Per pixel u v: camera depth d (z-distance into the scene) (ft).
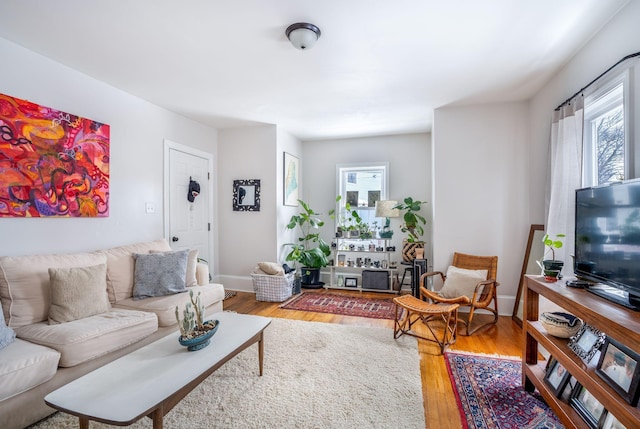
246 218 15.37
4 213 7.32
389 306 12.86
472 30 7.06
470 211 12.09
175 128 12.94
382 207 14.87
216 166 15.67
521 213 11.60
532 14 6.48
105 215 9.78
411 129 15.67
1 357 5.31
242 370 7.45
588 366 4.83
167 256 9.68
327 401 6.24
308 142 18.21
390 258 16.76
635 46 5.93
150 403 4.22
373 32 7.16
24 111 7.72
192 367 5.20
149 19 6.68
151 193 11.64
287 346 8.82
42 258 7.57
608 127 7.38
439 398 6.44
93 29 7.04
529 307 6.85
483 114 11.96
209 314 10.00
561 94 8.96
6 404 5.09
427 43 7.63
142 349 5.88
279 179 15.26
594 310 4.47
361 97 11.25
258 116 13.53
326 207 17.90
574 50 7.93
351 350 8.57
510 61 8.52
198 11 6.42
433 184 12.78
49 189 8.22
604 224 5.24
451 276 11.05
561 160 8.50
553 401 5.36
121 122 10.46
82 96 9.20
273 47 7.87
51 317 6.82
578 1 6.07
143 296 8.94
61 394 4.42
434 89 10.52
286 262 15.98
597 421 4.56
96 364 6.52
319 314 11.82
